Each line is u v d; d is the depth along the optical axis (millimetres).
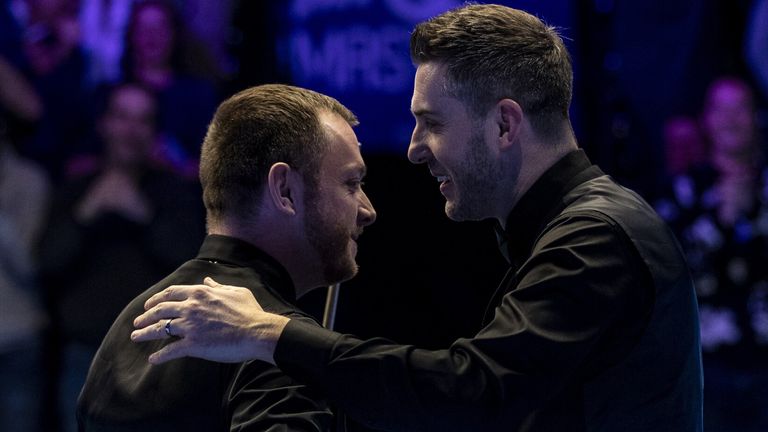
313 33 11648
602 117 11523
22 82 12031
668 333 4562
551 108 4840
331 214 4848
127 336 4742
